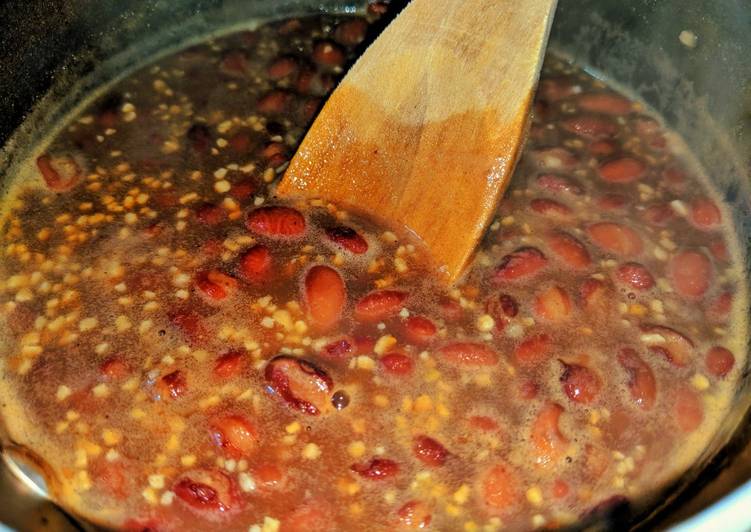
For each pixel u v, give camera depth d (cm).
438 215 33
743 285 34
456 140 32
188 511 29
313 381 30
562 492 30
